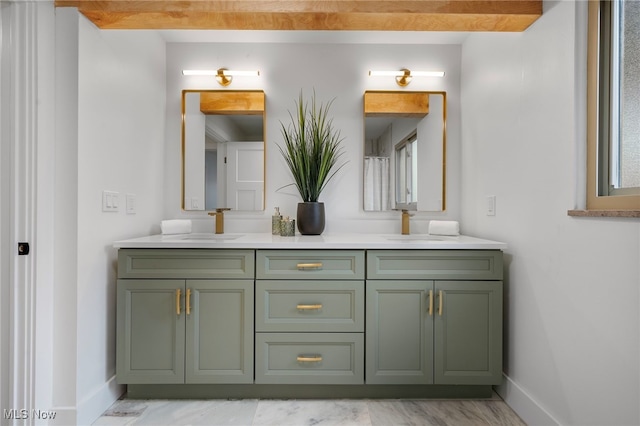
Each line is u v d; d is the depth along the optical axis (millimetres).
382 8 1621
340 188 2381
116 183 1816
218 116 2361
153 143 2205
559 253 1430
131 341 1721
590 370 1264
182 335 1723
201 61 2363
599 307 1225
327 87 2369
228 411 1681
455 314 1736
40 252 1465
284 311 1735
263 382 1729
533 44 1616
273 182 2371
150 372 1723
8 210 1434
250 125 2357
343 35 2268
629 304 1107
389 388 1796
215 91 2355
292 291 1731
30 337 1442
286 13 1625
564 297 1400
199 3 1607
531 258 1615
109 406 1720
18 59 1432
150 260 1722
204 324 1729
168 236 2102
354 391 1795
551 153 1485
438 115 2373
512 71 1778
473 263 1735
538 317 1563
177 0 1601
